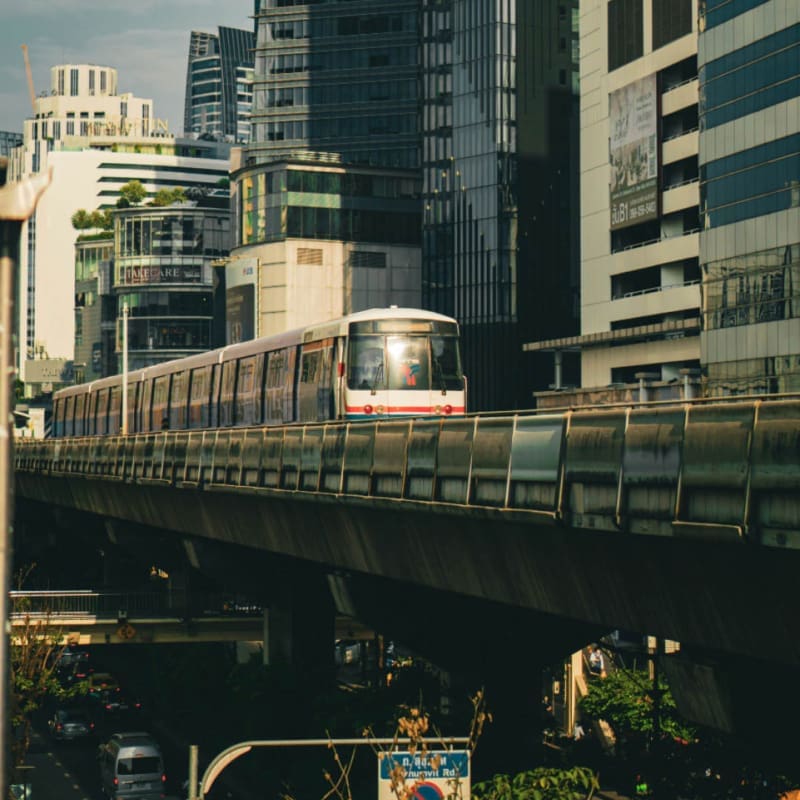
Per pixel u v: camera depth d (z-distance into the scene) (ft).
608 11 474.90
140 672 404.57
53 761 327.06
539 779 127.54
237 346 274.98
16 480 430.20
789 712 109.29
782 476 87.04
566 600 122.11
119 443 287.89
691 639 106.01
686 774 151.53
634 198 462.60
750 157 366.02
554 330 649.20
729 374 374.84
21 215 38.29
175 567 325.83
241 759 270.05
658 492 99.35
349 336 215.92
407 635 180.65
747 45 367.25
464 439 128.77
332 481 163.12
